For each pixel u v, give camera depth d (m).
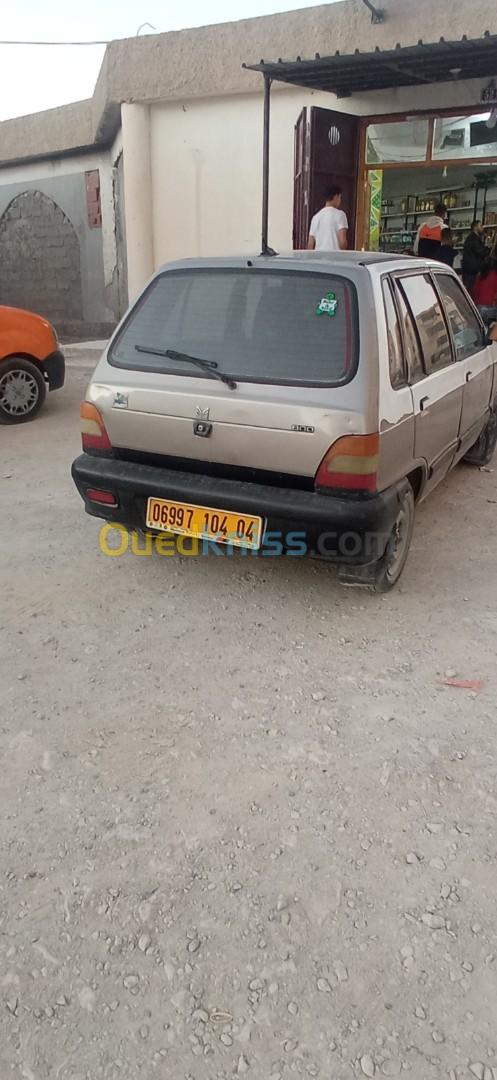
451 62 8.40
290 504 3.54
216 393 3.68
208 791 2.68
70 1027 1.91
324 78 9.16
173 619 3.83
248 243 11.37
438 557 4.59
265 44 10.05
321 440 3.46
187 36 10.52
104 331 15.05
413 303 4.20
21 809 2.60
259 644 3.61
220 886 2.31
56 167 15.22
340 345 3.53
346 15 9.39
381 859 2.41
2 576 4.26
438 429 4.40
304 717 3.08
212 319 3.85
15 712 3.09
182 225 11.77
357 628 3.76
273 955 2.10
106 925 2.18
